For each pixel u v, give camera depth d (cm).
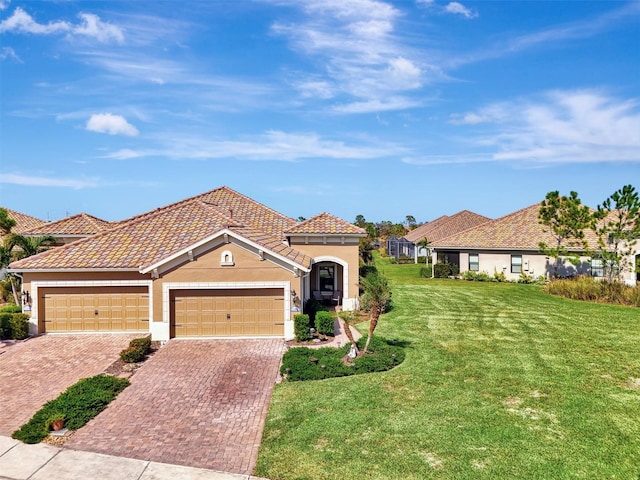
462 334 2091
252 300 2048
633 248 3597
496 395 1333
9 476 943
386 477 919
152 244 2244
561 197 3472
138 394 1384
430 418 1178
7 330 2034
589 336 2036
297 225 2784
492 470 939
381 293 1714
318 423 1155
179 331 2030
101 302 2123
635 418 1177
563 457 988
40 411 1232
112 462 995
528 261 4050
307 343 1944
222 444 1073
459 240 4450
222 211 2923
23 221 4222
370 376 1506
